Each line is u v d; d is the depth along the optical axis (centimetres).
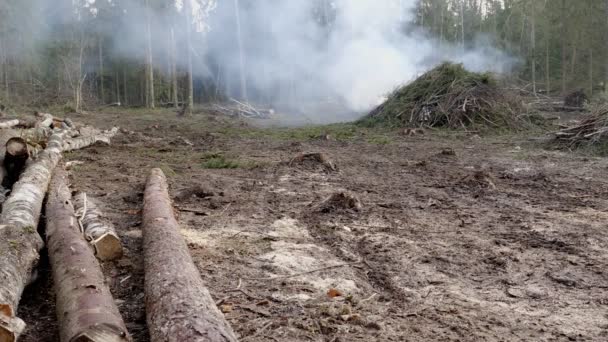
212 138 1470
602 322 356
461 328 342
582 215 630
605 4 2542
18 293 339
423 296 395
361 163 1018
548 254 493
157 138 1462
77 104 2503
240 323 338
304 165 960
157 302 312
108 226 472
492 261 471
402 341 322
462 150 1176
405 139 1369
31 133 1023
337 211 631
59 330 307
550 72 3142
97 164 955
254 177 859
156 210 498
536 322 354
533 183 819
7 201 496
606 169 923
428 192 756
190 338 265
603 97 1521
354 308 368
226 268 438
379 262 467
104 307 299
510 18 3484
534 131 1425
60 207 495
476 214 635
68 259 364
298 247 498
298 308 364
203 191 697
